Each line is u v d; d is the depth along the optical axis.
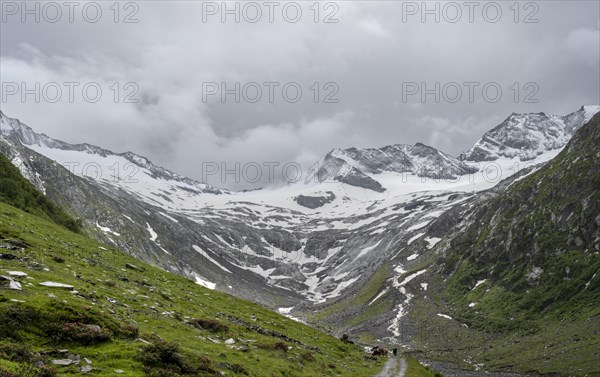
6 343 26.05
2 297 30.31
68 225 108.81
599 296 177.62
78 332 29.77
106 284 49.78
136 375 26.58
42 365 24.56
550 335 162.88
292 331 70.62
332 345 71.50
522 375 118.38
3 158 112.00
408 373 61.41
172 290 66.06
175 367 29.67
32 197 104.50
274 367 39.88
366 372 56.12
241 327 54.66
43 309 30.39
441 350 177.88
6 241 53.44
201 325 47.69
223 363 34.19
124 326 33.25
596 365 111.44
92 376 25.02
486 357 151.12
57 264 50.94
